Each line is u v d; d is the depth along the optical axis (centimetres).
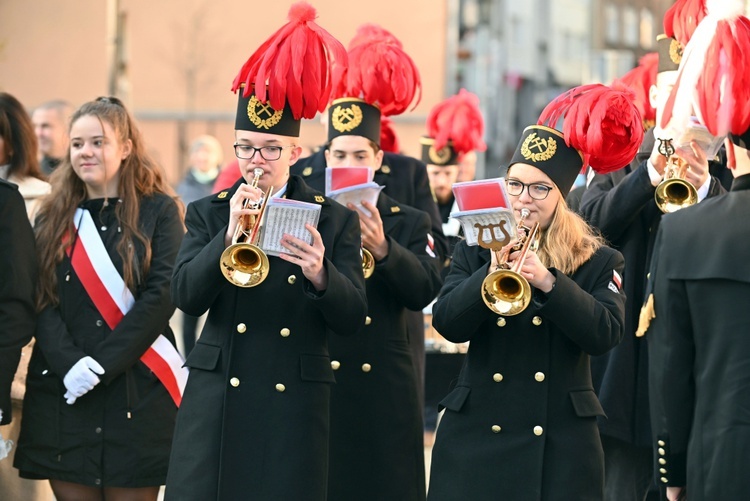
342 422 1574
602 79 7262
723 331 1167
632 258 1655
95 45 6731
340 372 1580
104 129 1572
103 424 1554
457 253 1395
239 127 1369
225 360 1352
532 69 8569
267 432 1334
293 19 1384
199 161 3881
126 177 1602
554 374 1323
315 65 1366
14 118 1711
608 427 1614
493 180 1265
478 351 1344
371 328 1586
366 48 1730
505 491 1301
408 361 1608
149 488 1596
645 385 1628
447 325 1326
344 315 1326
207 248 1324
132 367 1571
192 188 3878
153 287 1568
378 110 1734
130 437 1559
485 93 7650
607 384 1630
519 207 1363
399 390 1591
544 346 1324
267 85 1347
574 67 8988
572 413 1320
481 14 7850
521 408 1315
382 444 1575
